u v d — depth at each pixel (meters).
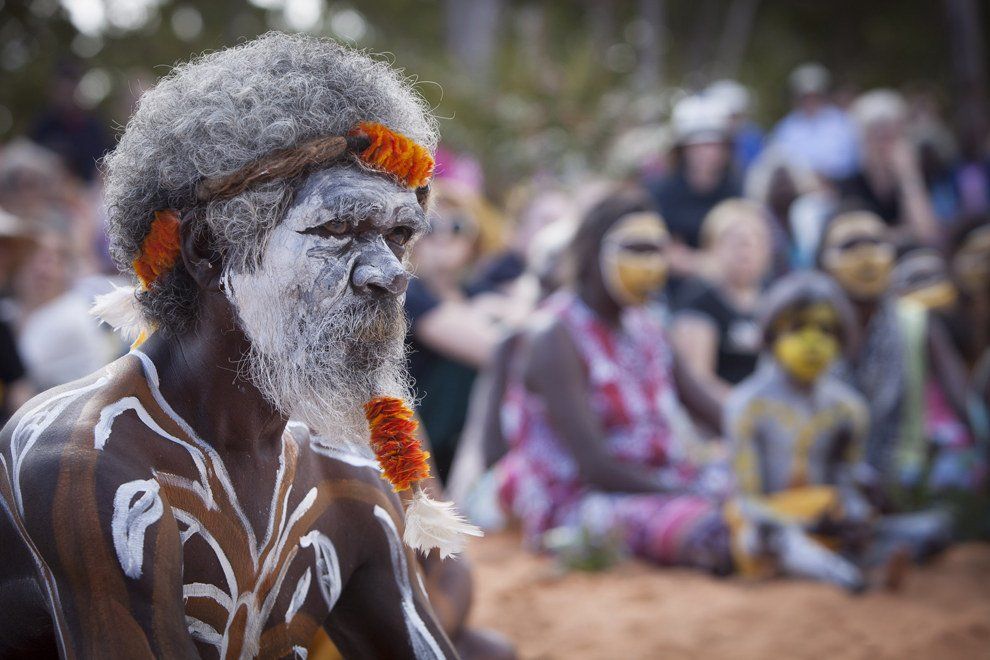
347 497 3.15
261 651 2.92
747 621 7.12
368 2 25.23
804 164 15.23
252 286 2.75
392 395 2.94
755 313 10.17
